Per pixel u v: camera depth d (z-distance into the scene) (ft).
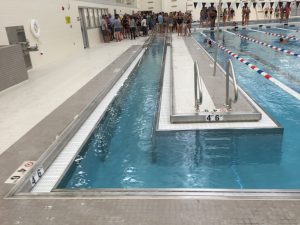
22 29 23.94
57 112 14.32
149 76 24.12
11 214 6.77
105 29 46.55
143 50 37.04
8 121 13.60
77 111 14.28
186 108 13.46
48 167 9.93
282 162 10.34
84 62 28.55
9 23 22.24
